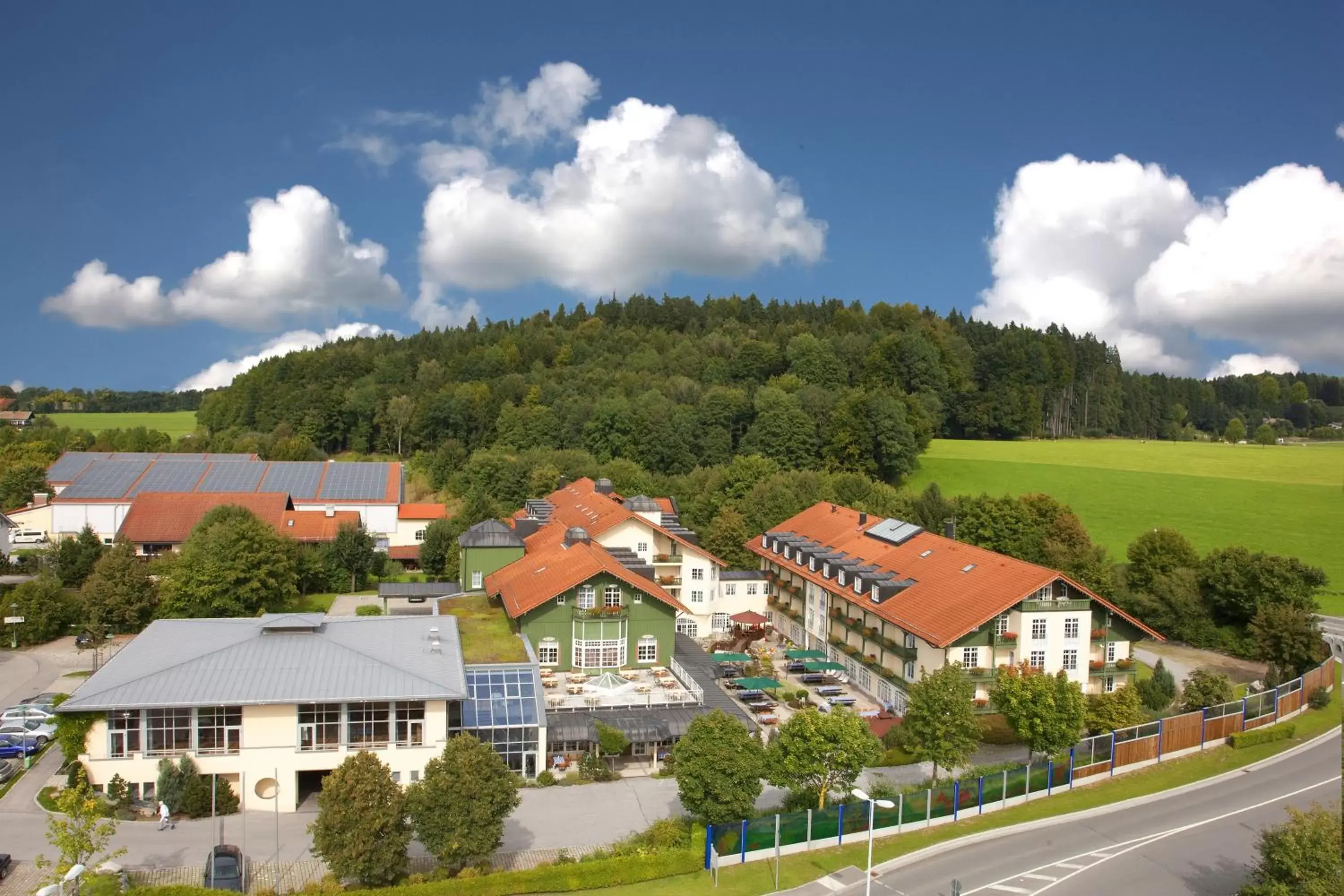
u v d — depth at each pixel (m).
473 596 84.62
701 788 43.31
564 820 48.12
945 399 181.62
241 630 57.62
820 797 46.69
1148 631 65.50
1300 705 66.12
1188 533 118.56
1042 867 42.50
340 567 103.75
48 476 134.00
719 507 121.94
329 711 49.72
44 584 81.81
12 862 41.06
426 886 38.34
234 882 39.56
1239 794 51.47
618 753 54.81
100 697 47.47
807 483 123.56
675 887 40.28
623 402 160.62
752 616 88.88
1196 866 42.53
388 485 131.00
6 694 66.19
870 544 84.94
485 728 53.09
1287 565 84.81
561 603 69.88
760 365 189.75
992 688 61.62
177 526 107.31
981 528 110.44
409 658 54.59
